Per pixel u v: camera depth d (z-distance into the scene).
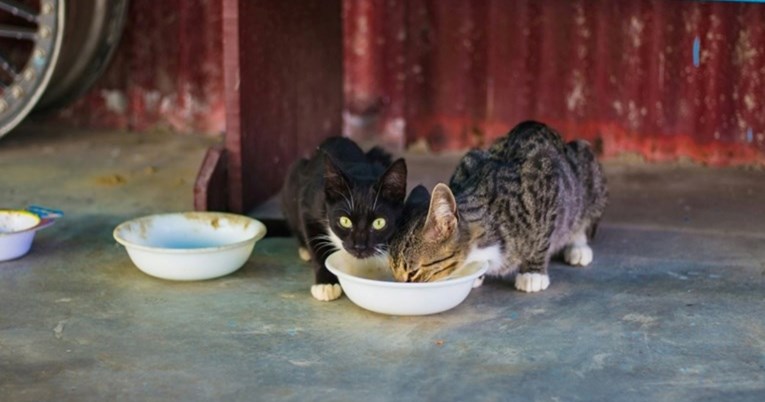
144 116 2.49
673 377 1.26
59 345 1.34
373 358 1.30
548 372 1.27
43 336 1.36
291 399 1.22
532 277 1.51
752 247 1.69
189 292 1.50
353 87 2.35
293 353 1.32
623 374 1.27
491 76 2.29
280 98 1.93
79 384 1.25
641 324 1.40
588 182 1.63
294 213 1.63
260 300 1.47
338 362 1.30
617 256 1.65
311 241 1.50
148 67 2.46
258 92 1.83
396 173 1.41
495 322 1.40
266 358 1.31
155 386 1.24
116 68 2.47
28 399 1.22
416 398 1.22
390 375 1.27
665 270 1.59
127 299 1.47
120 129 2.50
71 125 2.52
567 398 1.22
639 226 1.79
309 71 2.08
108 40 2.40
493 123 2.31
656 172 2.16
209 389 1.24
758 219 1.83
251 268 1.60
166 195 1.98
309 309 1.44
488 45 2.27
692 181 2.09
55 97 2.43
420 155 2.31
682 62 2.18
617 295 1.49
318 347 1.33
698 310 1.44
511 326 1.39
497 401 1.21
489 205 1.46
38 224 1.64
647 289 1.52
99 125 2.51
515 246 1.49
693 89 2.19
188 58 2.44
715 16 2.15
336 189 1.43
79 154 2.27
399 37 2.31
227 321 1.41
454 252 1.40
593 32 2.21
